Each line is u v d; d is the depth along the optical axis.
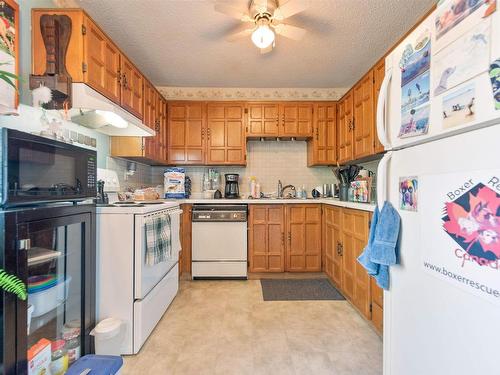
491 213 0.65
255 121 3.34
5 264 0.90
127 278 1.64
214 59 2.75
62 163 1.22
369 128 2.45
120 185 2.69
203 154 3.32
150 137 2.69
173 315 2.13
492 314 0.64
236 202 3.03
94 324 1.50
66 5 1.87
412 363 0.94
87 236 1.44
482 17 0.66
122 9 2.00
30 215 1.01
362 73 3.09
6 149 0.93
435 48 0.82
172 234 2.22
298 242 3.06
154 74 3.11
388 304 1.09
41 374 1.12
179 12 2.04
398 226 1.02
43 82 1.48
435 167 0.83
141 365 1.53
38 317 1.20
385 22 2.17
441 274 0.80
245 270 2.98
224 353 1.64
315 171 3.65
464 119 0.71
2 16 1.31
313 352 1.64
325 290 2.65
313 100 3.40
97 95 1.68
